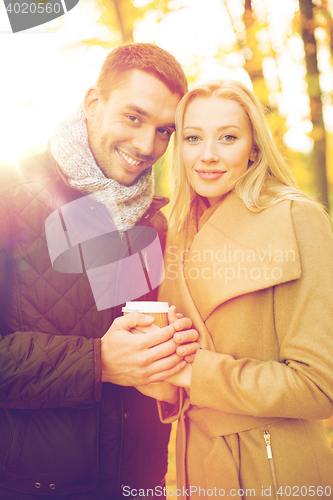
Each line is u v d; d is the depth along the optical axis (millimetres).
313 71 4219
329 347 1110
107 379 1237
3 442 1251
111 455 1326
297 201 1224
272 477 1175
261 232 1215
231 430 1221
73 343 1218
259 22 4184
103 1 4488
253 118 1256
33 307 1279
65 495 1279
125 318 1217
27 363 1177
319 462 1218
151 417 1451
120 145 1405
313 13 4219
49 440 1252
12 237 1262
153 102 1375
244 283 1192
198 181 1307
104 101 1392
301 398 1105
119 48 1422
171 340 1204
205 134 1261
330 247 1205
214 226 1311
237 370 1160
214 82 1285
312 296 1141
